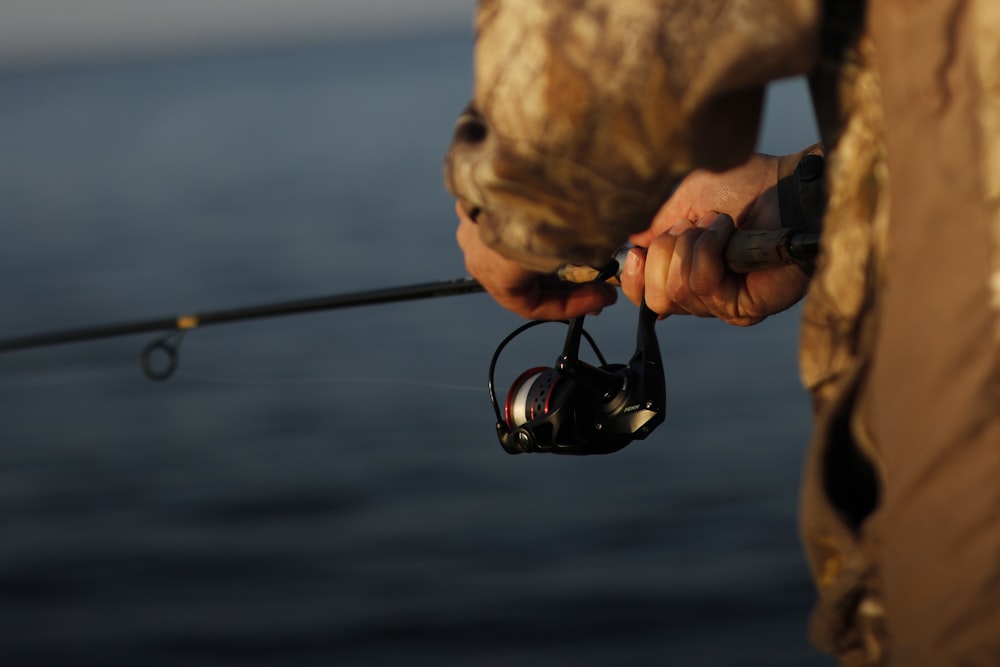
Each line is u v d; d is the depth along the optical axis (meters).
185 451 15.98
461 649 10.14
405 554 12.05
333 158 55.38
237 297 26.19
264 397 18.33
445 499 13.34
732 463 13.25
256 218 38.69
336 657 10.20
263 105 113.44
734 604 10.29
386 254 29.59
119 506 14.12
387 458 14.91
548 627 10.30
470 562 11.69
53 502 14.40
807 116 37.41
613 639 9.97
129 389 19.53
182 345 22.42
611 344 15.27
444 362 18.84
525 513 12.67
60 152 72.38
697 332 18.47
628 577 10.99
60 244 36.34
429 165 49.06
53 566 12.50
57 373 20.98
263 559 12.28
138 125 95.00
